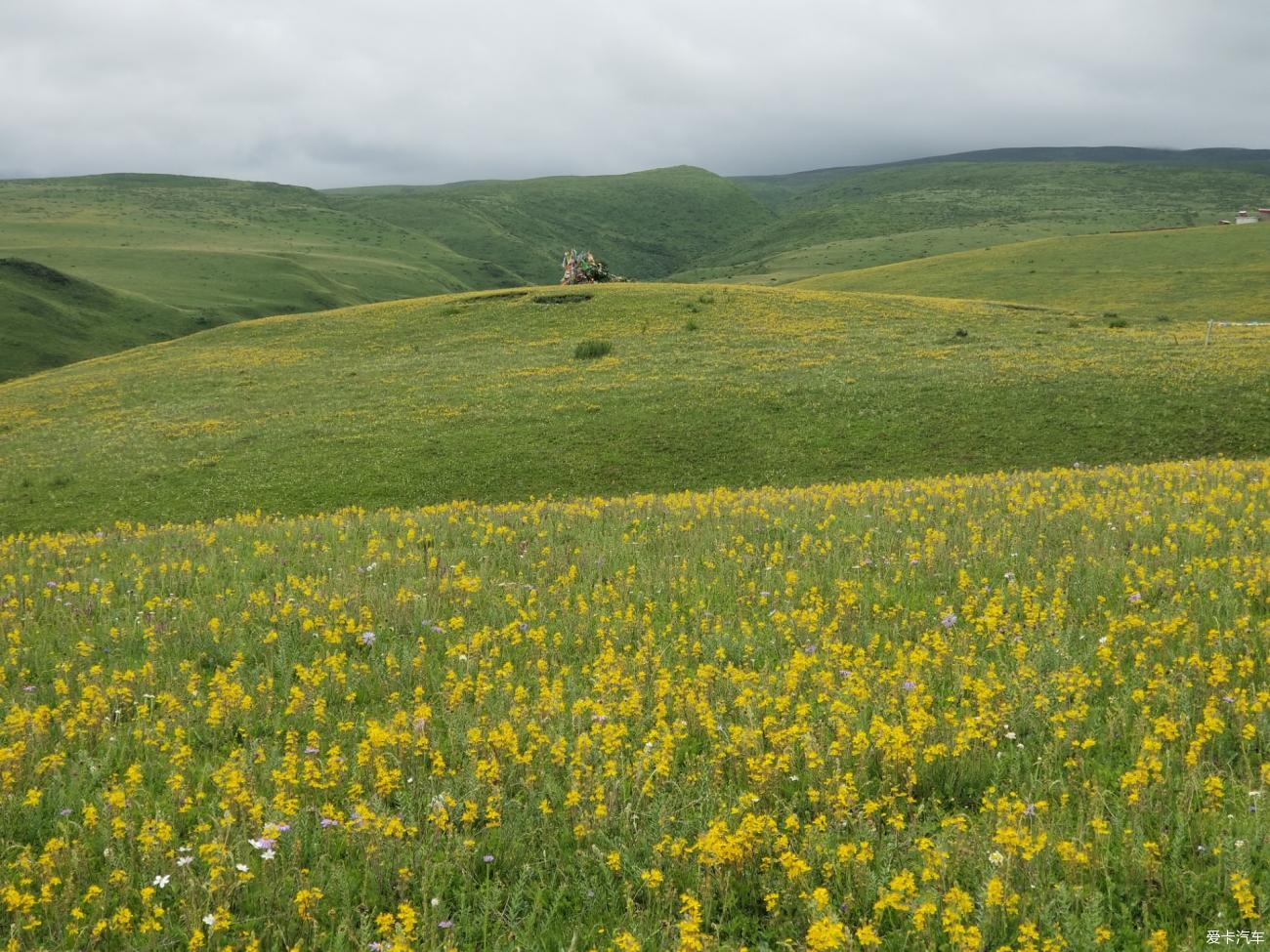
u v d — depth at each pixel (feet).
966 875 16.20
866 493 54.03
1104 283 358.64
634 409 140.05
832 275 485.97
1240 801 17.69
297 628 32.14
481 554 42.39
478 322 230.27
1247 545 33.73
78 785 20.47
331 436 137.39
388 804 19.94
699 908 15.62
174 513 110.22
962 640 26.68
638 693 23.06
